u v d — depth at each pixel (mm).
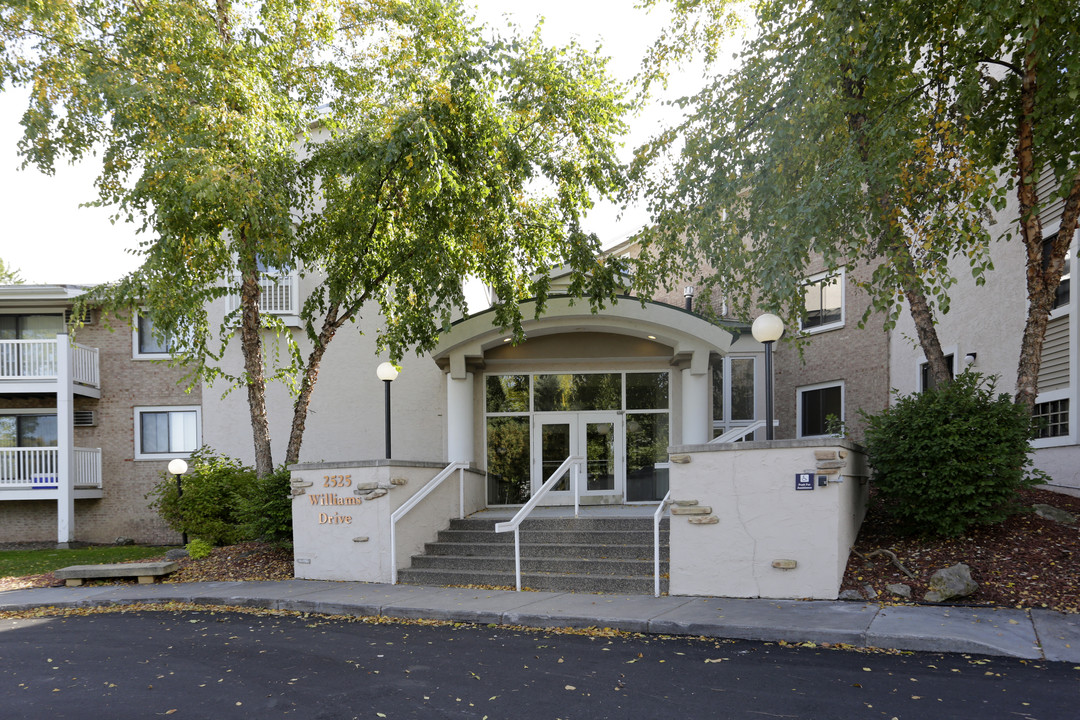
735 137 11609
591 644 7418
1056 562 8461
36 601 10875
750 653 6852
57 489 18672
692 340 14766
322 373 18938
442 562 11523
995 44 9445
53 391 18906
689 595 9266
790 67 11062
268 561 13172
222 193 10859
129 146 12477
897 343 17531
